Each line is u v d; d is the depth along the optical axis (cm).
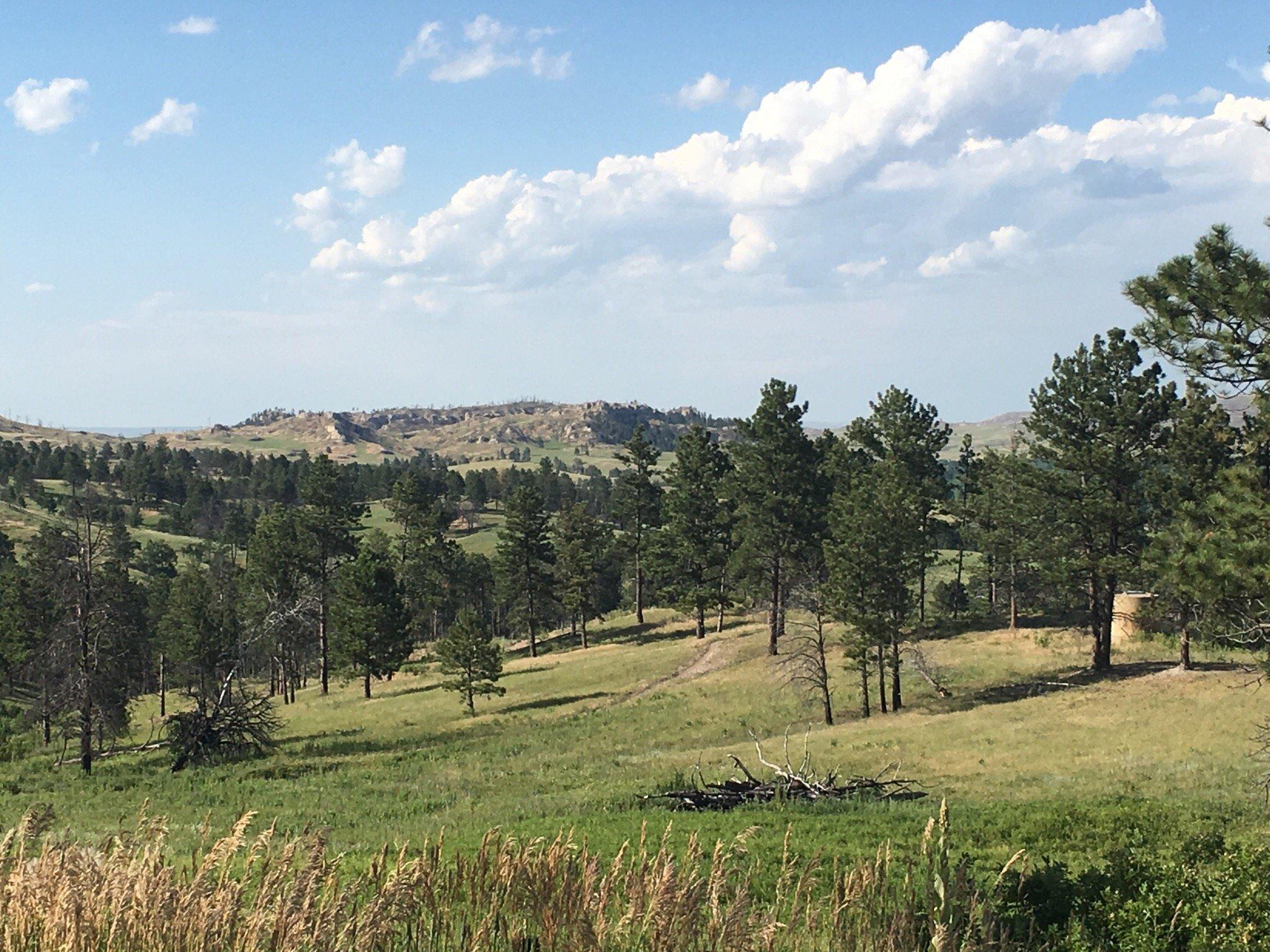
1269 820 2066
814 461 7138
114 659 4675
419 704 6650
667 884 696
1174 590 1739
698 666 6931
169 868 674
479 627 6262
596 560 10362
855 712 5319
